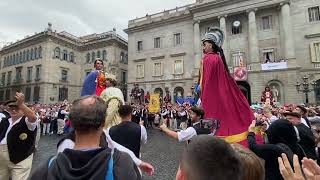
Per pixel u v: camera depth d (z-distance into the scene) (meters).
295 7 32.34
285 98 29.94
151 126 24.89
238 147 1.95
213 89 3.70
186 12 39.38
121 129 4.19
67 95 49.50
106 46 48.34
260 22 34.09
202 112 4.19
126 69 50.41
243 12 34.19
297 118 4.67
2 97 55.72
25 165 4.52
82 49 52.12
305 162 1.58
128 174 1.74
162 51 41.00
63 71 49.16
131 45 44.31
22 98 4.25
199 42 36.62
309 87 29.95
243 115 3.65
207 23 37.47
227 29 36.03
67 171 1.62
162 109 24.98
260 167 1.80
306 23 31.53
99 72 5.23
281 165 1.60
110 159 1.78
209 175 1.27
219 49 4.05
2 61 58.00
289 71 30.06
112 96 4.49
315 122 8.05
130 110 4.42
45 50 47.16
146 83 41.62
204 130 3.60
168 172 8.03
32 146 4.64
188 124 19.55
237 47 34.94
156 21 41.62
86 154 1.72
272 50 32.72
